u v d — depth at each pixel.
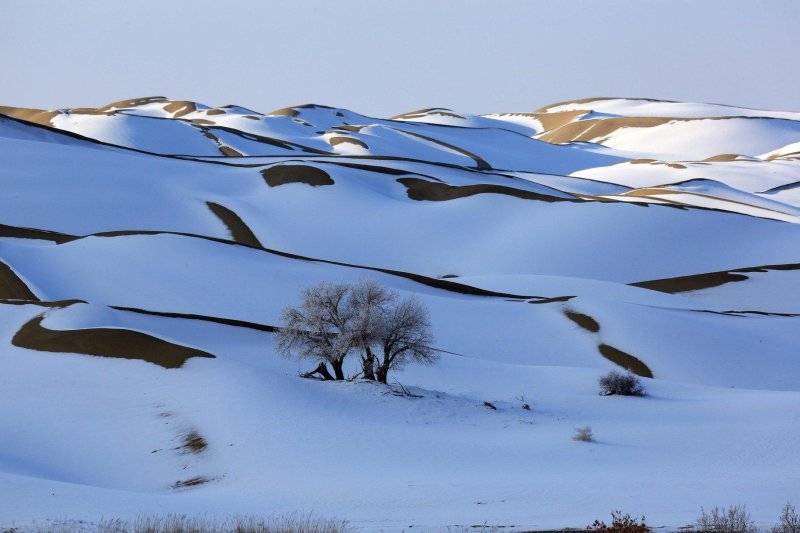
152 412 95.81
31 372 110.31
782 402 111.88
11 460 81.00
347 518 57.22
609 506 60.31
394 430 90.88
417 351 114.81
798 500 62.00
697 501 61.81
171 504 60.34
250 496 67.44
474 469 76.31
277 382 102.12
